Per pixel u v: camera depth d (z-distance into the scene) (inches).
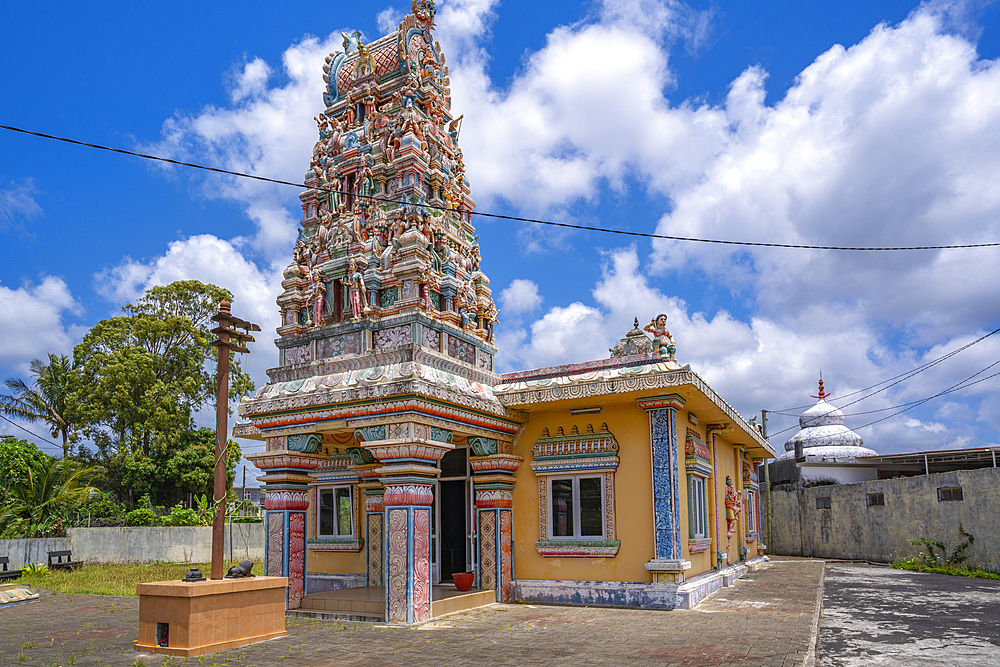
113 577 724.0
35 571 749.3
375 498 526.0
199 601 312.3
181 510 1040.2
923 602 482.9
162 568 840.3
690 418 509.4
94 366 1262.3
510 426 488.1
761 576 646.5
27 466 909.8
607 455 458.0
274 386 468.4
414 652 311.1
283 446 455.8
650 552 441.1
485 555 478.3
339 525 559.5
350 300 464.1
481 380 491.8
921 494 771.4
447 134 549.6
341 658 300.2
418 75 534.9
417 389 391.2
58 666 289.0
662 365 448.8
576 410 481.4
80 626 398.3
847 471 1084.5
